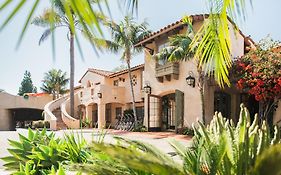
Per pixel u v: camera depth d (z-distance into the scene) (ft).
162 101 65.26
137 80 83.30
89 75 109.09
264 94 38.78
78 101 101.65
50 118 84.38
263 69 38.81
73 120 83.30
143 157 5.18
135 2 4.99
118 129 75.46
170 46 49.83
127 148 5.64
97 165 7.14
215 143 7.49
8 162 15.37
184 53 44.04
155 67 62.59
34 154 14.51
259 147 7.03
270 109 41.24
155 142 41.09
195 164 7.86
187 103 54.49
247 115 8.80
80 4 3.02
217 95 54.44
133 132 61.77
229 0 8.22
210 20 9.73
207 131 8.80
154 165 5.15
